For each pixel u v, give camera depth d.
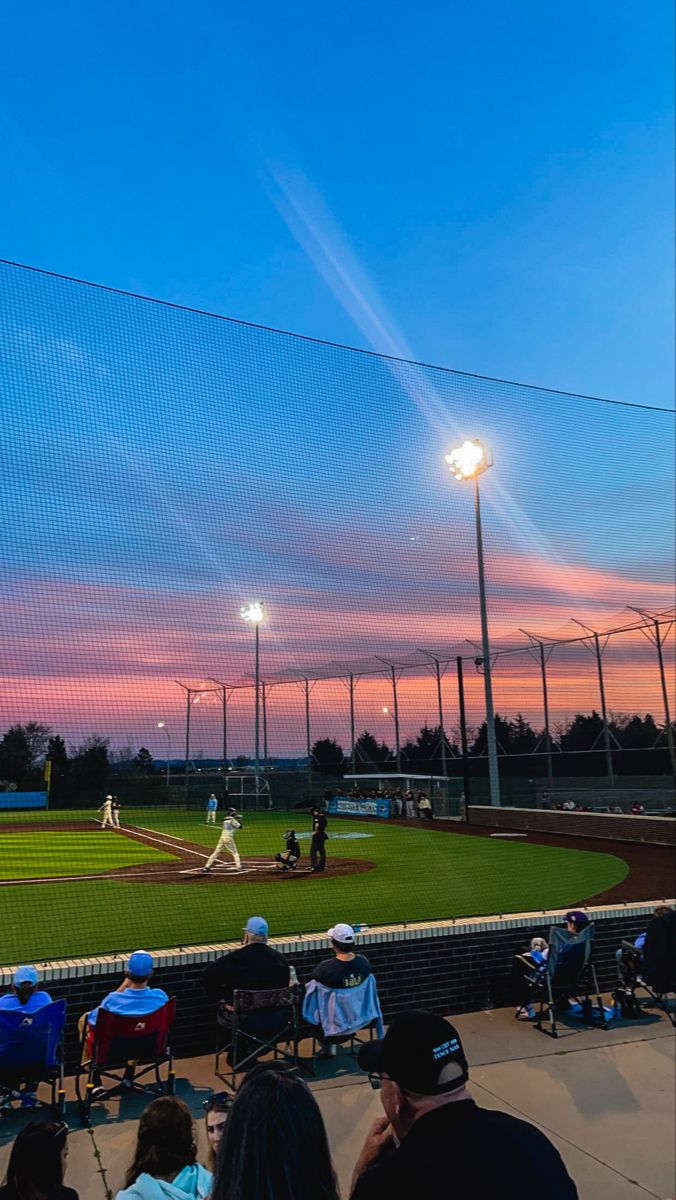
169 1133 3.04
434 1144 1.77
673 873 13.90
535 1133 1.84
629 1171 4.34
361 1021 6.04
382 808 31.17
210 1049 6.36
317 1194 1.74
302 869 15.03
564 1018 7.03
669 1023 6.89
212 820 27.17
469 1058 6.02
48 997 5.27
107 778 20.80
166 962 6.32
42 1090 5.55
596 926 8.09
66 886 12.70
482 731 35.59
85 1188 4.16
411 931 7.22
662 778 27.88
